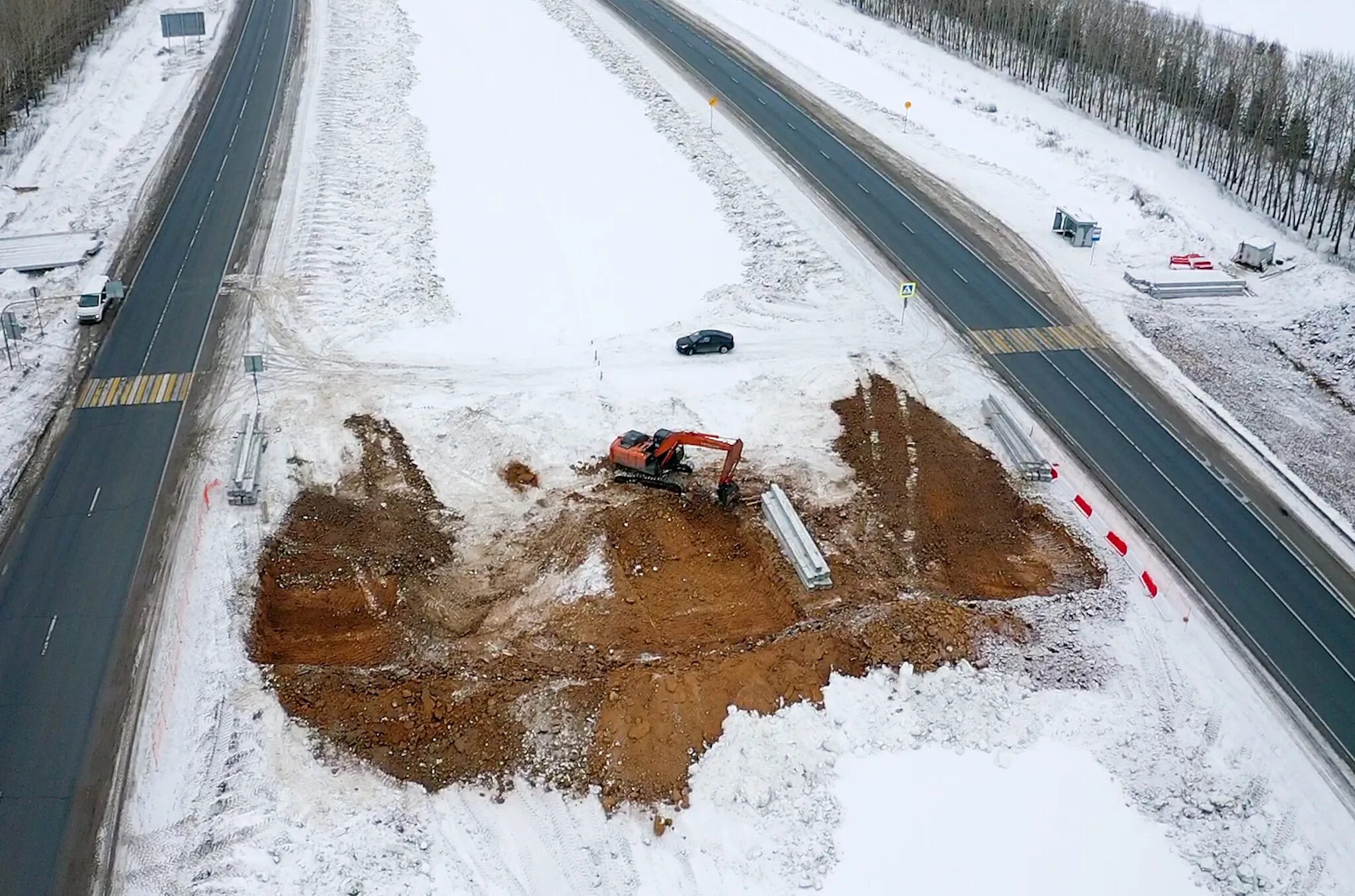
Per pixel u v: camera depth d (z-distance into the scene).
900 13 121.06
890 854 34.16
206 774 35.53
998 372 58.91
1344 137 80.94
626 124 87.50
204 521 46.97
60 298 63.69
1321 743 38.00
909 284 60.66
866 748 37.22
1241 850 34.31
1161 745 37.69
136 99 91.56
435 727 37.16
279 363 58.34
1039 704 38.97
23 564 44.47
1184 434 54.34
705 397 55.94
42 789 35.06
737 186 77.75
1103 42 96.19
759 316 63.66
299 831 33.88
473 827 34.72
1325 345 61.53
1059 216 72.94
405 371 57.81
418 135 84.38
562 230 72.44
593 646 40.66
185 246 69.94
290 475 49.78
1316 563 46.19
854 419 54.50
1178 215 75.88
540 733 37.12
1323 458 52.69
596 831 34.78
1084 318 64.12
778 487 48.38
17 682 38.91
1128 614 43.03
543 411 54.19
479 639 41.09
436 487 49.59
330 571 44.72
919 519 47.62
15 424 53.16
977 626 41.53
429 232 71.50
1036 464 50.34
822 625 41.22
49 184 76.62
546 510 48.06
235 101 91.69
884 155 84.00
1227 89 86.31
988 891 33.19
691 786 35.94
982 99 98.31
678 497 48.94
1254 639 42.12
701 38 108.62
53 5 93.12
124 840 33.56
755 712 37.72
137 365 58.06
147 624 41.56
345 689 38.50
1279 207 79.50
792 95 94.75
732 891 33.22
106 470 50.19
